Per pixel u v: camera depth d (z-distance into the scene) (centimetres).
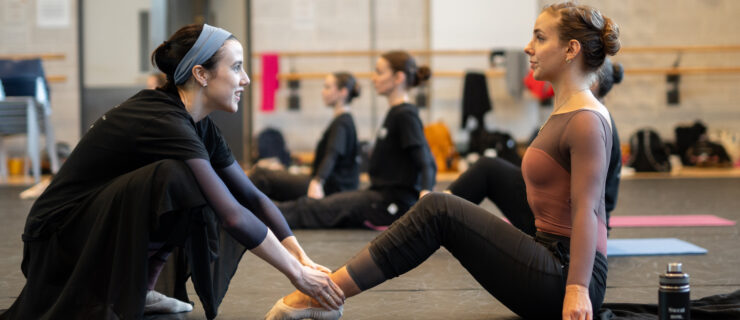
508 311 193
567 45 162
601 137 155
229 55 165
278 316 167
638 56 930
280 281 236
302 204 378
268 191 407
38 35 885
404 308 197
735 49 910
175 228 158
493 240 161
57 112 888
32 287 160
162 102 161
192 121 164
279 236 179
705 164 874
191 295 214
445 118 918
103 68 887
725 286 220
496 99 919
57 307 151
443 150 859
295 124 912
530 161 167
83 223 157
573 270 150
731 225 372
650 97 934
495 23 908
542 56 166
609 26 163
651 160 820
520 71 884
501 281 162
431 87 916
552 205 166
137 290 149
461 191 253
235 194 181
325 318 167
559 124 162
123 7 881
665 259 268
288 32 906
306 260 175
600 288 162
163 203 149
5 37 885
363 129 913
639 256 276
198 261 164
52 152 637
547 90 861
